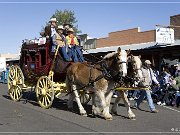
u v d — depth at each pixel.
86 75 10.78
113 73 10.06
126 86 10.77
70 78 11.60
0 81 31.44
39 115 10.96
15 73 14.61
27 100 14.45
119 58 9.73
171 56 19.89
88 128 9.01
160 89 14.66
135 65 10.73
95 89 10.35
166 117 11.00
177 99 13.55
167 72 14.72
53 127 9.14
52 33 12.66
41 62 13.25
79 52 12.85
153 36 25.19
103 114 10.39
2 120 10.13
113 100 15.28
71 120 10.15
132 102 14.71
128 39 27.92
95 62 10.94
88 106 13.00
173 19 22.88
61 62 12.37
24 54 14.25
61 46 12.33
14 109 12.16
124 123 9.77
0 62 33.03
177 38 22.34
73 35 13.05
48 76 12.58
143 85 12.05
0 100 14.75
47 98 12.35
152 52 20.09
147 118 10.75
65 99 14.99
